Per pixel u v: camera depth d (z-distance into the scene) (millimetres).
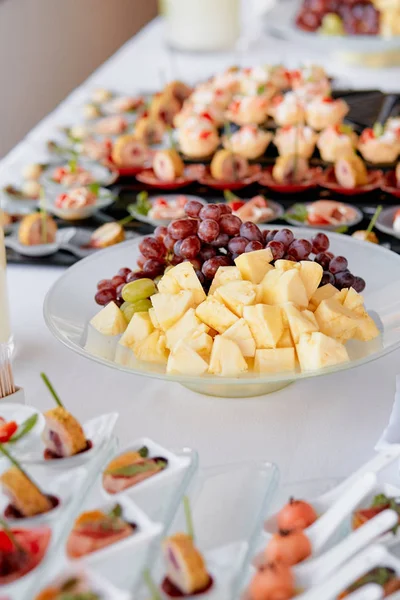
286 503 803
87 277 1200
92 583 660
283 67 2443
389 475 877
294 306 991
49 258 1464
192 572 668
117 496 761
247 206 1606
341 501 757
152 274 1105
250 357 980
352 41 2547
